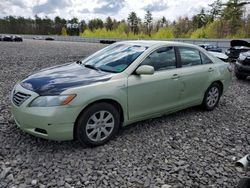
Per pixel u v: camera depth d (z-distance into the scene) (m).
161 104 4.21
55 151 3.37
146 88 3.88
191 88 4.67
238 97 6.75
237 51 14.73
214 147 3.76
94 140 3.49
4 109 4.80
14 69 9.98
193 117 4.93
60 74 3.67
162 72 4.14
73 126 3.26
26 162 3.09
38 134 3.23
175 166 3.20
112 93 3.47
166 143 3.79
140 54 3.99
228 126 4.59
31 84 3.41
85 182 2.79
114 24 101.56
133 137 3.90
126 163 3.19
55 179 2.81
